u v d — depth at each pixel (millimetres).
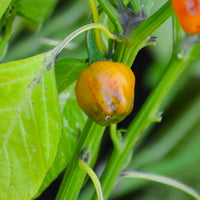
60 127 225
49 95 227
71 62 256
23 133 224
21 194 223
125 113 231
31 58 226
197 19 215
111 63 230
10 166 223
